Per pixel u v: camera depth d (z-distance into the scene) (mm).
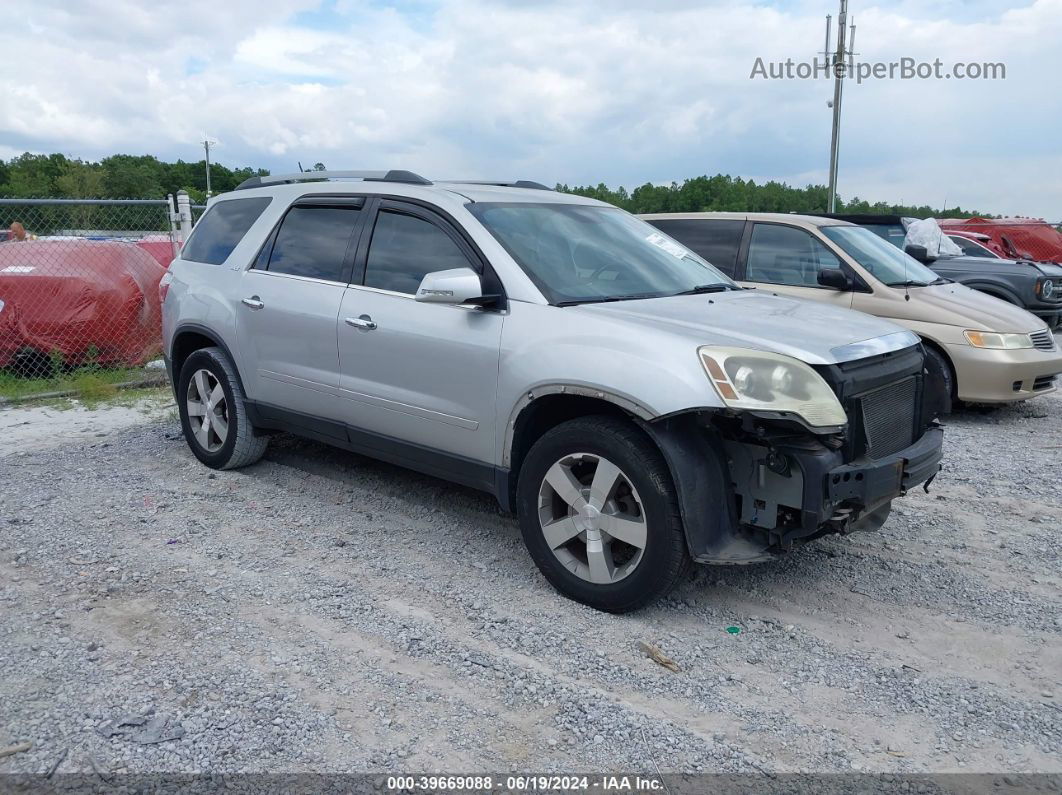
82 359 9344
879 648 3758
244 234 5785
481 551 4723
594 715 3201
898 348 4078
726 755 2988
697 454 3656
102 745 2951
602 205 5422
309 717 3139
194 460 6328
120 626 3797
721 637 3816
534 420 4184
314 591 4191
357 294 4895
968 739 3111
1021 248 19781
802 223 8609
